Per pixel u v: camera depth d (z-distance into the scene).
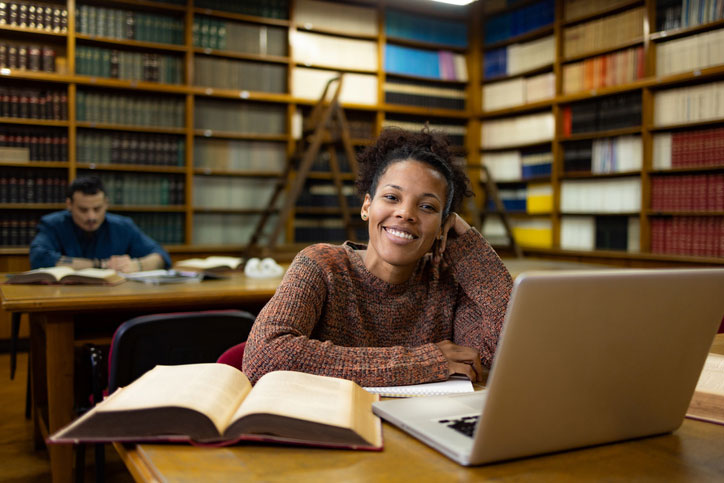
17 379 3.83
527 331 0.66
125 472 2.40
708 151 4.46
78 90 4.84
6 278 2.90
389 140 1.30
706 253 4.48
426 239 1.23
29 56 4.64
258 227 5.09
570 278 0.67
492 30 6.29
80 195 3.23
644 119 4.84
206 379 0.86
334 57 5.73
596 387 0.74
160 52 5.20
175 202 5.23
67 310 2.13
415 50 6.09
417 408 0.87
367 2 5.86
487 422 0.68
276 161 5.61
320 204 5.69
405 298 1.33
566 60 5.50
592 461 0.73
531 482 0.66
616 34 5.10
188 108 5.18
